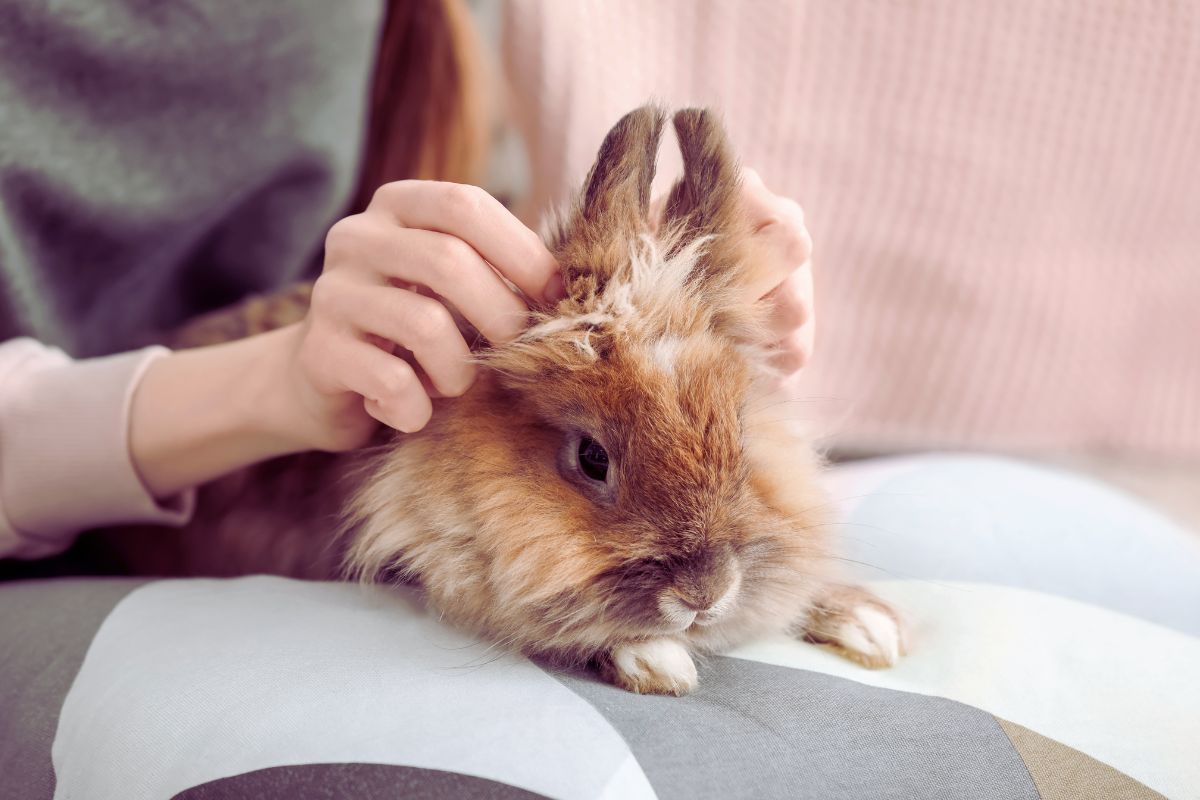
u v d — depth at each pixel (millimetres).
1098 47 825
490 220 480
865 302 862
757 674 476
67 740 448
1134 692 468
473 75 734
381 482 514
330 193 711
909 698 460
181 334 670
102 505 564
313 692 433
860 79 809
